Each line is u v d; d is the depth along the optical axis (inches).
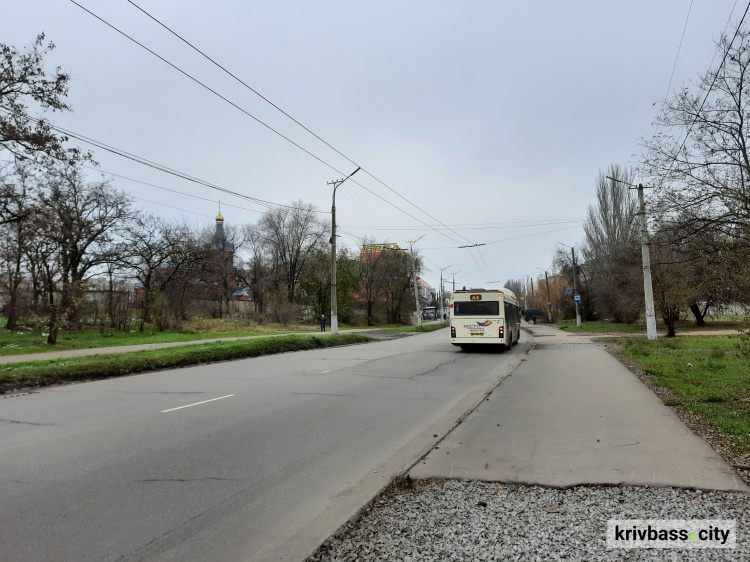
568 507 154.2
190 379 487.8
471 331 836.0
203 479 191.6
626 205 1630.2
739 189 314.8
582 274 2337.6
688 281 902.4
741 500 154.8
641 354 633.0
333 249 1163.9
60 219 1119.6
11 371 461.1
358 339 1177.4
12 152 711.1
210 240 2100.1
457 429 270.2
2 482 185.9
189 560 128.3
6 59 672.4
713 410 284.4
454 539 134.7
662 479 175.5
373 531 142.8
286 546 135.5
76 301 979.9
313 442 248.2
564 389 401.4
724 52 319.6
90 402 360.2
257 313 1909.4
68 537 140.6
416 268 2623.0
